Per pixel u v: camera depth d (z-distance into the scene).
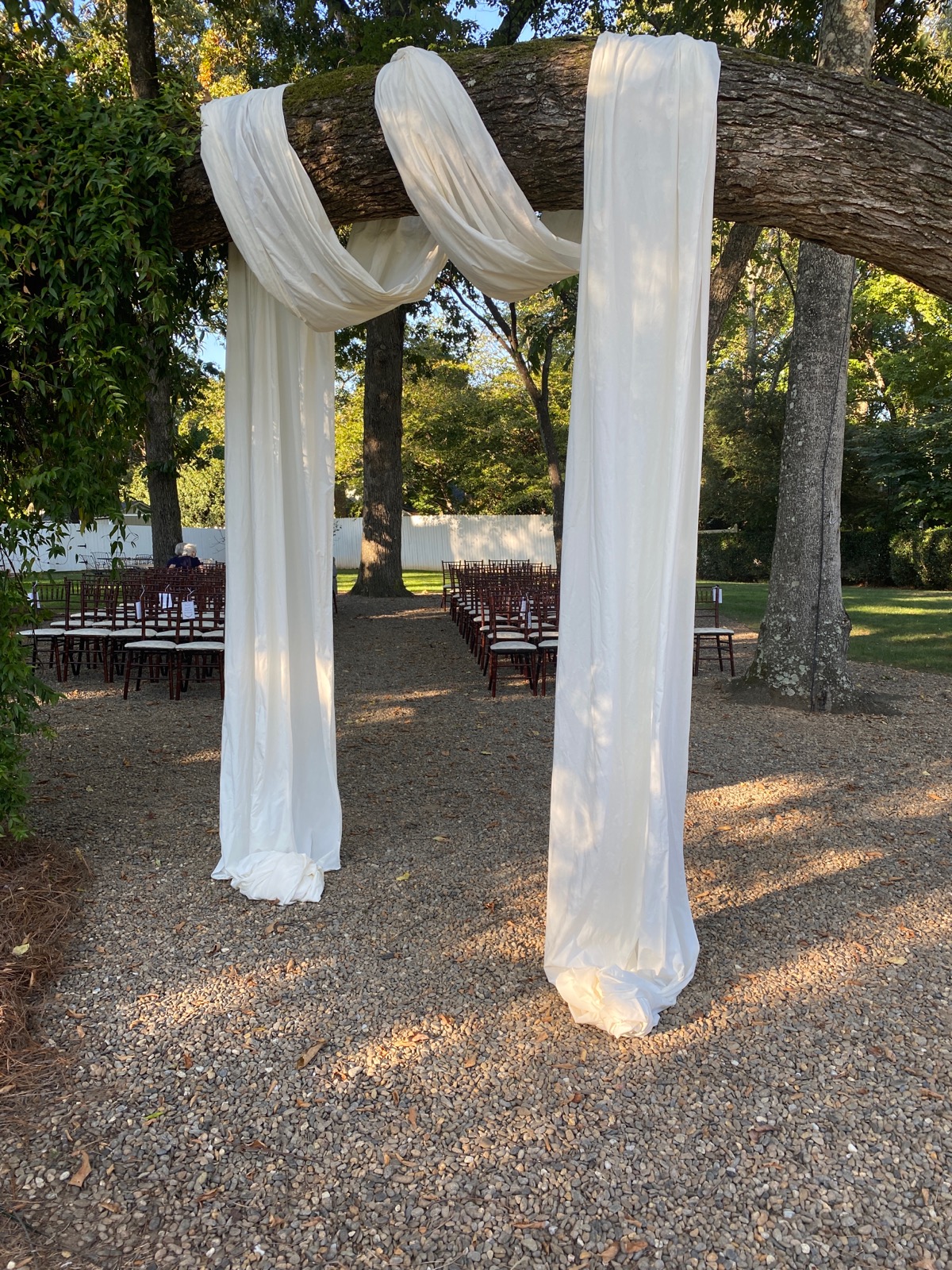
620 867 2.89
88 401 3.28
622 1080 2.45
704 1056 2.57
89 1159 2.14
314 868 3.74
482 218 2.84
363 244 3.34
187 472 35.69
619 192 2.65
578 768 2.88
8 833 3.95
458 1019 2.76
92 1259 1.85
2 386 3.37
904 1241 1.89
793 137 2.62
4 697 3.52
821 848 4.33
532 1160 2.13
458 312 18.72
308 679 3.99
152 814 4.66
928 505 22.25
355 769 5.69
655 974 2.86
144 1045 2.61
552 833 2.95
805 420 7.33
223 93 15.12
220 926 3.40
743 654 10.71
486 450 31.69
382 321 16.17
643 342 2.69
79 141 3.14
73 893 3.59
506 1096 2.38
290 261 3.13
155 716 7.08
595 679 2.79
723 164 2.68
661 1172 2.09
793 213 2.75
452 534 29.31
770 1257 1.85
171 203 3.19
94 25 10.67
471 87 2.82
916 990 2.96
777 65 2.69
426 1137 2.22
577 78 2.75
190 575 10.17
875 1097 2.38
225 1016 2.77
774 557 7.66
